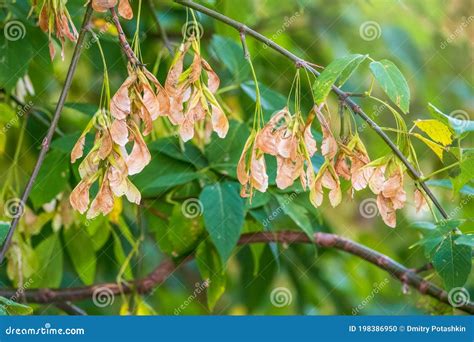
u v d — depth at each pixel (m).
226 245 1.36
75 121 1.61
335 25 1.75
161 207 1.51
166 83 1.16
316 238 1.52
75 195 1.13
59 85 1.64
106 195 1.13
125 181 1.13
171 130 1.47
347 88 1.72
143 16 1.59
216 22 1.59
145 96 1.14
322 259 1.69
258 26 1.69
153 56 1.58
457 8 1.82
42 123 1.57
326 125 1.16
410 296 1.68
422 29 1.80
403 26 1.79
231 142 1.43
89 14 1.19
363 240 1.74
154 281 1.51
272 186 1.42
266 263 1.58
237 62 1.49
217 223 1.37
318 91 1.16
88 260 1.53
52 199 1.46
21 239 1.47
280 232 1.52
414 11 1.79
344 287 1.68
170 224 1.46
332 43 1.73
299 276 1.65
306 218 1.42
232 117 1.48
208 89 1.17
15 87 1.52
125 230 1.51
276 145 1.15
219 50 1.49
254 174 1.16
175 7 1.61
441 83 1.83
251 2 1.65
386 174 1.19
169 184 1.40
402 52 1.78
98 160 1.13
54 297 1.50
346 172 1.19
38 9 1.30
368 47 1.76
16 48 1.42
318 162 1.39
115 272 1.65
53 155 1.46
